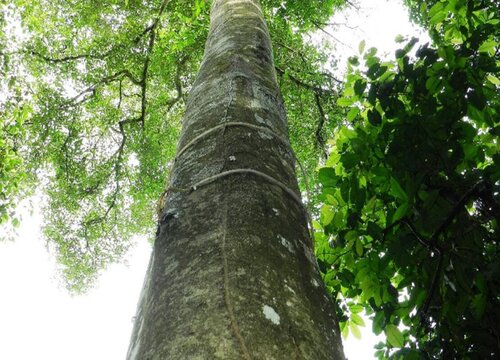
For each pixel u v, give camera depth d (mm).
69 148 9039
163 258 1413
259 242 1380
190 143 1969
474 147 2258
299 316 1194
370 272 2354
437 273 2059
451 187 2180
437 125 2236
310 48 9047
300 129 8578
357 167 2393
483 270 2033
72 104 8852
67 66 8719
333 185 2443
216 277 1220
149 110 9727
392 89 2432
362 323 2658
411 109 2443
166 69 9430
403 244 2172
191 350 1019
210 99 2266
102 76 9188
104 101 9547
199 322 1090
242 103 2188
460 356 2213
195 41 8359
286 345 1068
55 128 8609
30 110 6742
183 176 1781
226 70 2559
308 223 1773
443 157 2193
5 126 6680
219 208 1514
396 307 2363
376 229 2250
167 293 1244
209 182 1655
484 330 2123
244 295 1158
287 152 2064
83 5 8820
